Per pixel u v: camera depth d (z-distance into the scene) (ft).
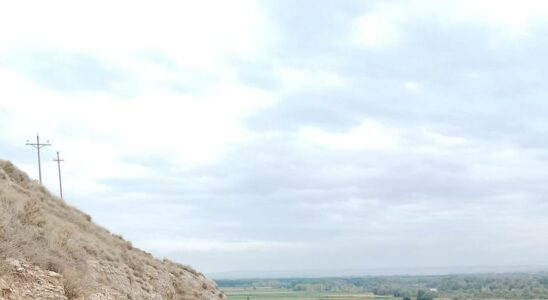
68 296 53.98
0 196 68.18
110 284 70.08
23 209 67.97
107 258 79.20
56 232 68.95
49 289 51.62
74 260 65.62
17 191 84.94
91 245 76.43
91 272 67.46
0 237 53.88
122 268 80.94
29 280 50.67
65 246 66.39
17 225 60.13
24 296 48.06
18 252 53.31
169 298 92.07
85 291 57.26
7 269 49.37
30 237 59.31
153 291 86.07
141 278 86.63
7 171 92.89
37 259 54.70
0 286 45.78
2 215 59.31
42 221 68.90
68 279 55.72
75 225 88.43
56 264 56.85
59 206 95.04
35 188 94.27
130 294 74.49
